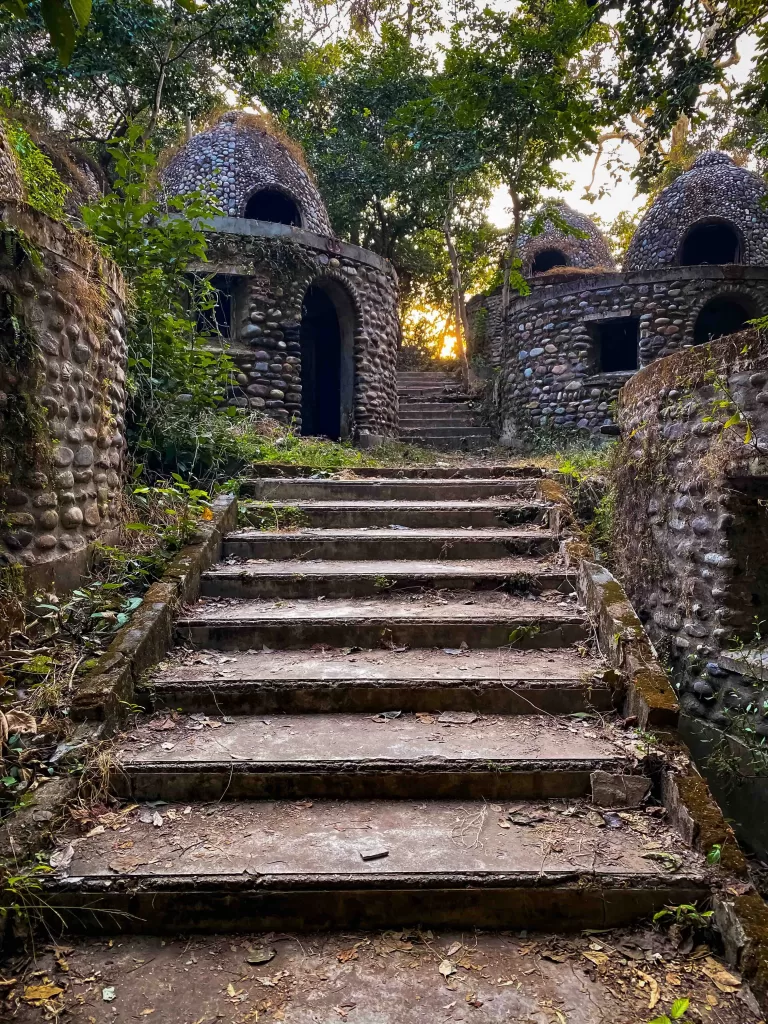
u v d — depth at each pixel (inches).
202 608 128.9
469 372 530.3
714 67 211.8
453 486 183.3
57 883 70.5
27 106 373.4
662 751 90.4
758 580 141.5
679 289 376.5
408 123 462.9
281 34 558.3
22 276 109.5
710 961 67.2
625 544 185.3
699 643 148.4
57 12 58.0
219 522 152.9
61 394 120.4
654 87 224.4
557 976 65.3
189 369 199.0
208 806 86.2
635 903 72.2
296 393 342.3
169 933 71.1
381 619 121.3
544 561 148.6
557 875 72.5
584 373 395.9
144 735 95.6
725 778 139.0
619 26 220.7
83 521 127.9
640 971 65.9
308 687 103.8
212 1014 60.2
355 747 92.9
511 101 410.0
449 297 735.7
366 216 604.4
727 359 140.6
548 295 410.0
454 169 462.0
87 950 68.5
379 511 167.0
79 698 93.4
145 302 188.4
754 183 467.5
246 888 71.2
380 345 391.5
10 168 166.6
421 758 89.7
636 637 109.4
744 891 70.4
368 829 81.4
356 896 71.7
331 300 409.1
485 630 121.1
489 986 64.0
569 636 121.7
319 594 136.8
